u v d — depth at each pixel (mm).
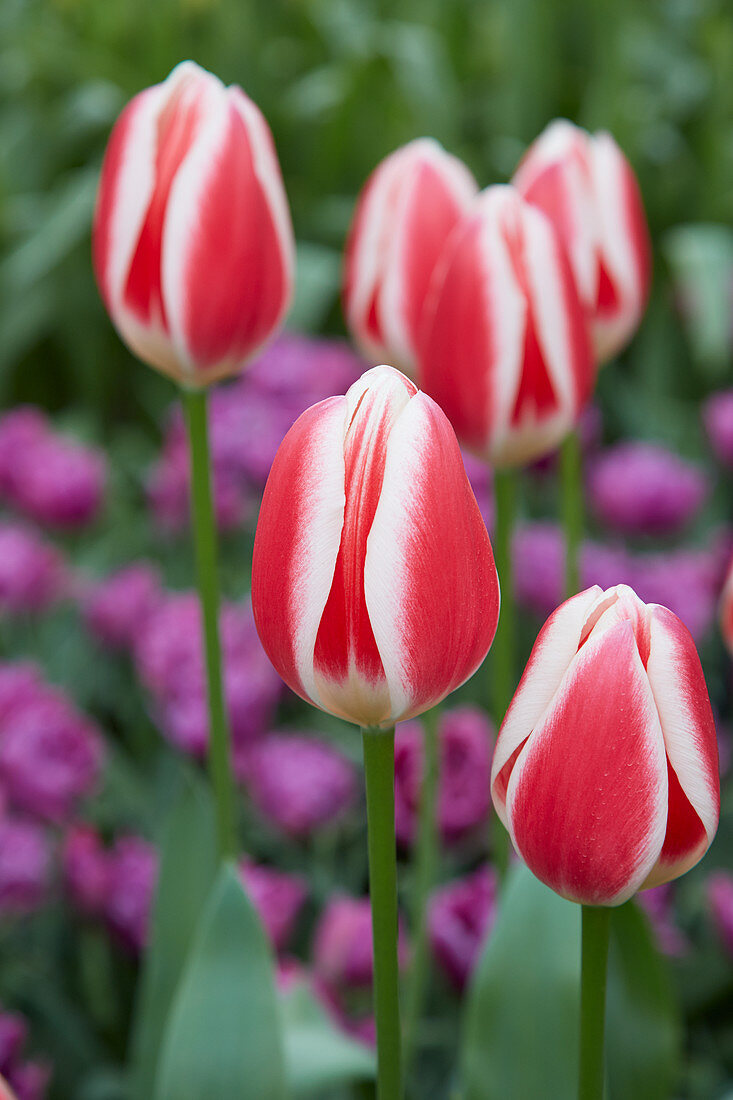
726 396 1857
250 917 1034
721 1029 1235
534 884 1039
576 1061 1024
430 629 889
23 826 1203
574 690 881
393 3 2920
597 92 2580
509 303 1045
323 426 892
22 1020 1202
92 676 1406
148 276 1036
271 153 1046
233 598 1442
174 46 2646
